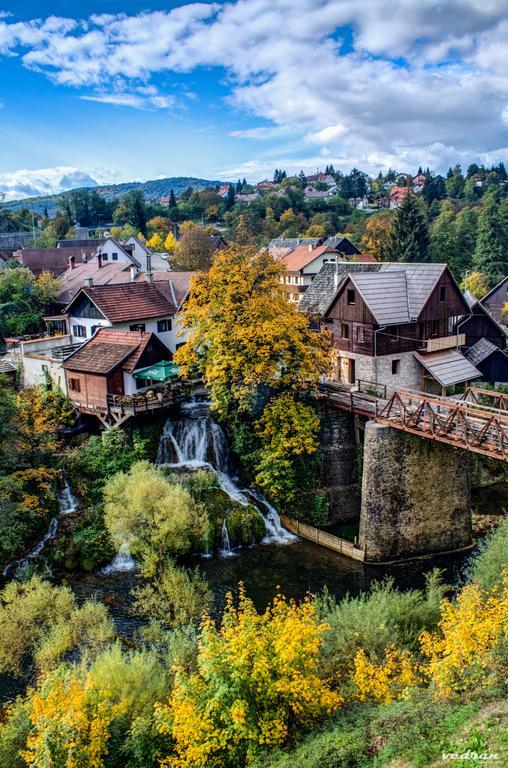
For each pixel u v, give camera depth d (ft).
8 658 73.61
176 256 285.02
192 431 125.49
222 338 117.39
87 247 291.38
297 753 47.91
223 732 49.11
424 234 275.18
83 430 127.44
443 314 142.51
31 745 49.26
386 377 139.13
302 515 118.93
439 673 52.49
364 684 55.21
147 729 53.16
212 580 98.94
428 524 109.40
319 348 126.31
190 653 64.95
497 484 136.26
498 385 163.12
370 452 104.47
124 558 101.50
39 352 151.43
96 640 75.66
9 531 96.53
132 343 131.44
